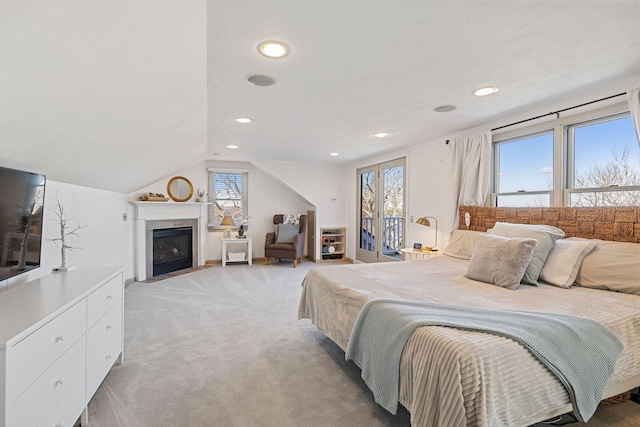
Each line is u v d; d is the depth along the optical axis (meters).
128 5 1.06
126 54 1.33
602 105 2.47
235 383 2.08
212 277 5.23
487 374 1.24
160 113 2.27
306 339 2.78
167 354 2.48
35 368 1.20
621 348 1.53
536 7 1.45
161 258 5.56
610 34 1.70
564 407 1.43
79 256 3.00
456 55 1.93
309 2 1.40
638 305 1.80
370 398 1.93
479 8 1.46
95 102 1.57
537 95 2.61
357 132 3.88
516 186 3.23
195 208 6.08
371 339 1.80
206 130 3.71
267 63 2.01
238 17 1.51
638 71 2.17
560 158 2.79
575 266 2.27
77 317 1.56
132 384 2.05
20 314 1.29
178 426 1.67
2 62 0.99
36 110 1.35
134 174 3.76
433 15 1.51
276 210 7.02
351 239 6.75
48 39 1.01
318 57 1.94
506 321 1.55
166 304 3.76
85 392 1.65
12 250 1.67
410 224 4.76
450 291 2.17
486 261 2.44
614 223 2.34
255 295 4.16
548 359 1.35
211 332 2.92
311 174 6.64
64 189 2.67
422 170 4.50
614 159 2.47
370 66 2.07
